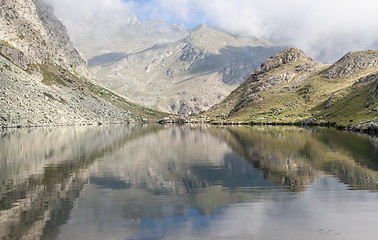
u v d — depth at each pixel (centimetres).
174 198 2811
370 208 2475
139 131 15462
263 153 6019
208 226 2116
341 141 8306
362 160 4906
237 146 7450
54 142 8225
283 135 11044
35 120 18875
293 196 2853
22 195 2889
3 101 18225
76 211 2423
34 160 5119
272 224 2147
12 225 2117
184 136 11544
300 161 4906
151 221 2209
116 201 2709
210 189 3155
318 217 2283
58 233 1986
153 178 3719
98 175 3891
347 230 2039
